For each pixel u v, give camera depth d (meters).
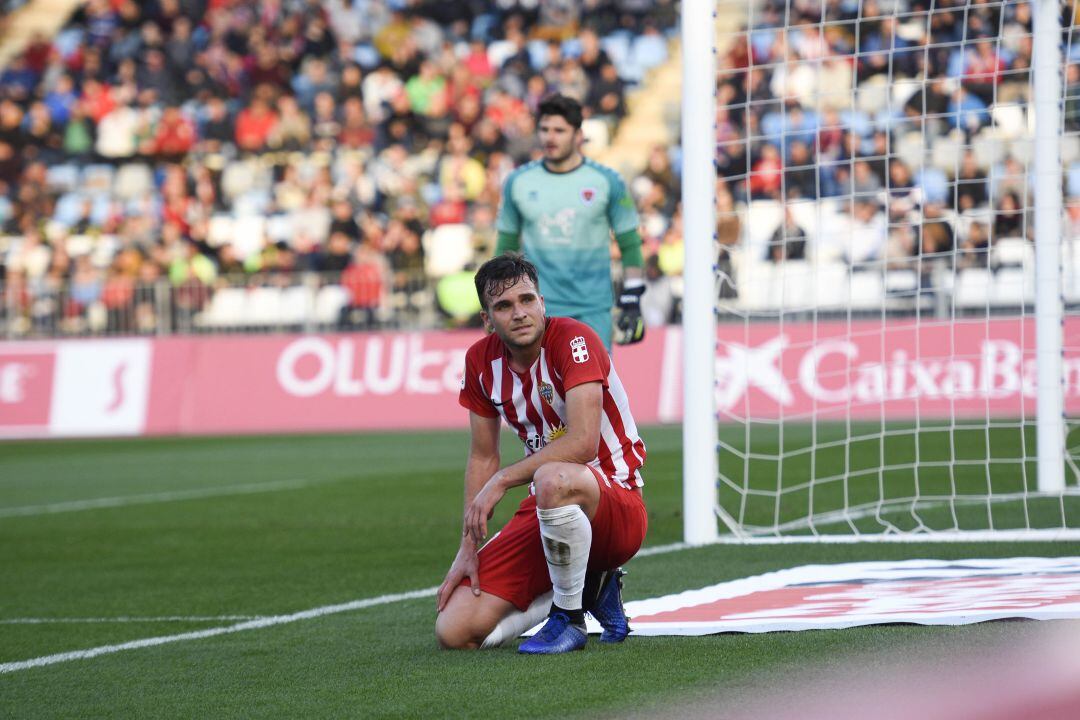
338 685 14.03
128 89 78.12
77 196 75.81
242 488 38.75
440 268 68.06
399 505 33.09
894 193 58.88
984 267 54.88
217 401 61.69
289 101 75.50
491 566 15.30
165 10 81.62
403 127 75.12
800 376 53.81
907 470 36.22
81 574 24.66
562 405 14.95
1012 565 19.98
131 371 62.56
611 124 73.00
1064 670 8.43
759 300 57.53
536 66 76.06
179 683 14.75
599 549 14.91
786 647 14.26
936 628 14.62
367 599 20.44
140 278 70.00
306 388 61.03
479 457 15.66
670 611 17.09
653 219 63.94
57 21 83.56
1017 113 57.38
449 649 15.49
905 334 52.56
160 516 33.09
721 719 10.98
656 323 59.88
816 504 30.50
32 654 17.27
